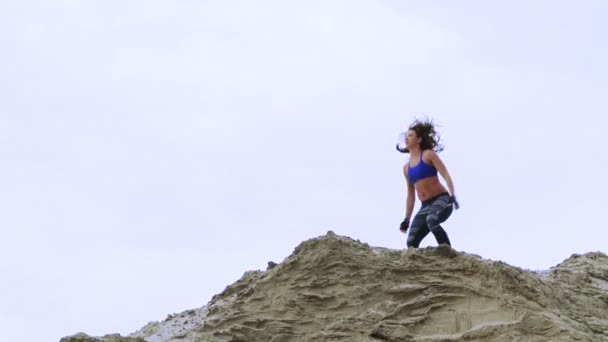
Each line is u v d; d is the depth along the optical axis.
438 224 15.38
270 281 15.14
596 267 18.52
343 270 14.95
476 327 14.27
